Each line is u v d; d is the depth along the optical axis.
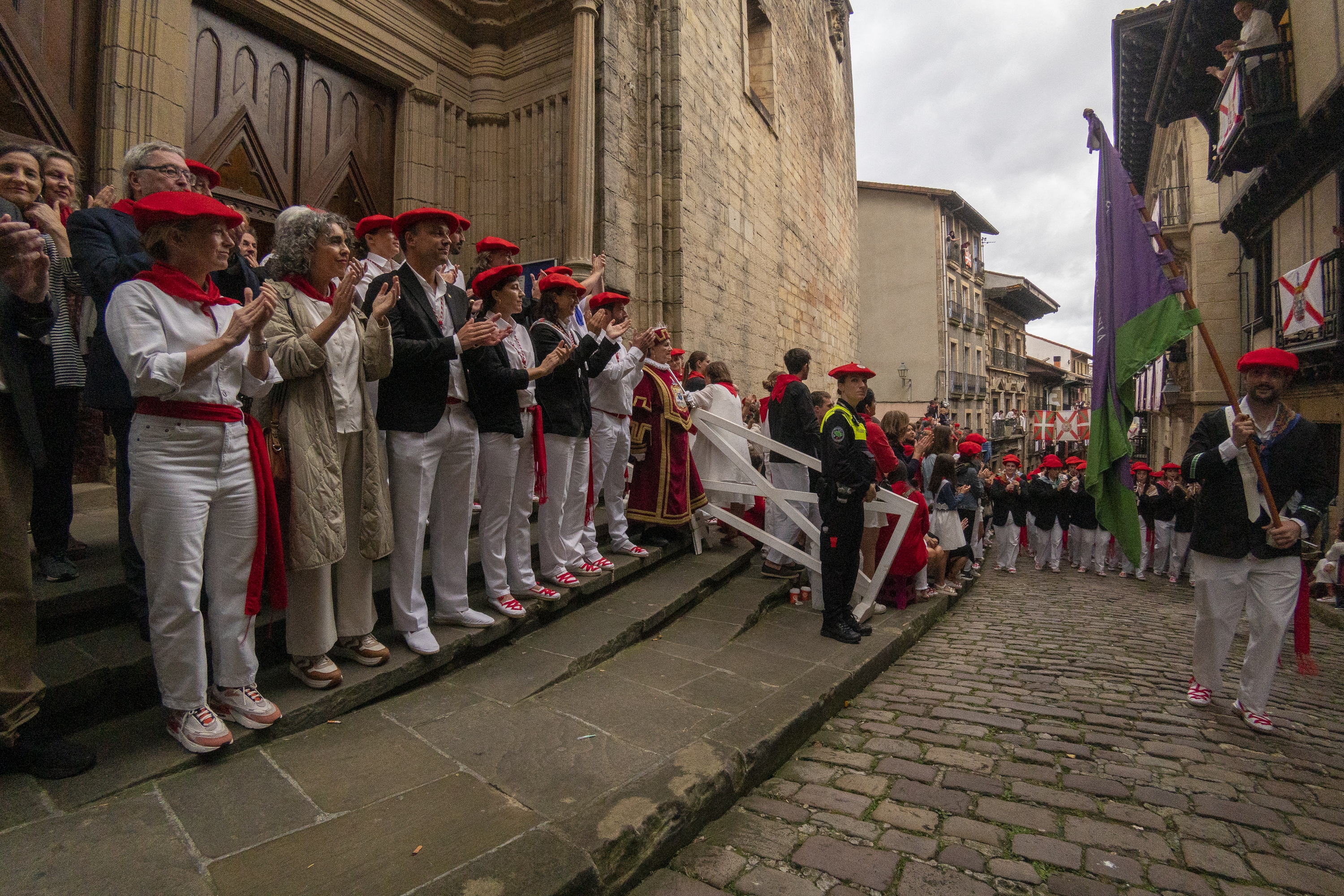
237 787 2.30
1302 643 3.69
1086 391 58.72
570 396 4.33
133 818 2.08
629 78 8.51
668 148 9.13
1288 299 10.18
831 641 4.59
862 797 2.81
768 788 2.88
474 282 3.74
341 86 6.52
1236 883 2.29
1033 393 49.41
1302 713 4.10
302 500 2.64
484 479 3.75
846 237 20.56
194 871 1.88
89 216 2.57
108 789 2.18
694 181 9.81
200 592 2.50
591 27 7.28
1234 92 10.16
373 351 2.92
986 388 35.44
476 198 7.71
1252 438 3.68
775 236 13.84
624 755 2.73
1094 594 8.57
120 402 2.49
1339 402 9.30
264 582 2.71
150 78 4.71
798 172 15.60
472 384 3.55
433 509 3.55
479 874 1.90
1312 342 9.35
